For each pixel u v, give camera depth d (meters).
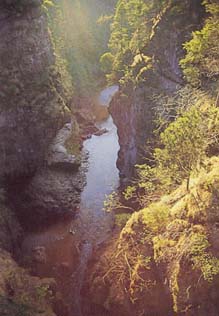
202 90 39.59
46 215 51.28
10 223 47.53
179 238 30.73
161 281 31.62
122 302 35.41
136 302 33.53
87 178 57.34
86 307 39.97
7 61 49.66
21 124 50.41
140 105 48.62
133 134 51.03
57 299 40.03
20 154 50.78
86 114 72.44
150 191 39.38
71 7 81.25
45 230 51.16
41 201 51.06
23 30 50.12
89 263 45.00
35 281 40.16
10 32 49.50
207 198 30.28
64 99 59.38
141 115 48.62
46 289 38.41
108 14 87.81
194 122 32.34
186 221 31.03
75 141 57.97
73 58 79.25
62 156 53.47
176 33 45.53
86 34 83.00
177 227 31.39
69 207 51.72
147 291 32.62
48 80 53.47
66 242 49.00
